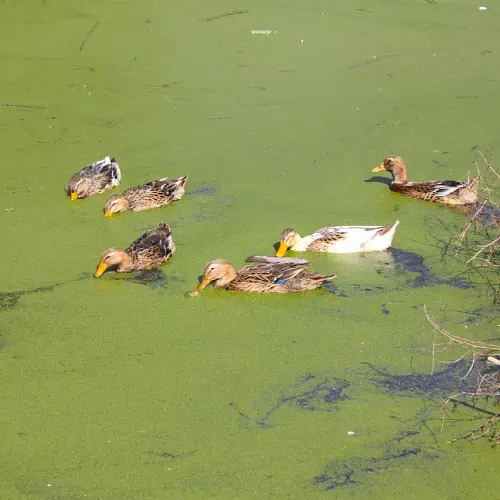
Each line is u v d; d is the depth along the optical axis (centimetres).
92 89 1939
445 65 2095
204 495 923
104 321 1217
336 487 937
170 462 969
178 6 2373
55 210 1510
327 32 2250
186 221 1488
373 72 2052
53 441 996
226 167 1656
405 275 1341
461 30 2286
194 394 1077
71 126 1788
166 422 1029
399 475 955
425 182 1571
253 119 1833
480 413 1048
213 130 1788
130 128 1789
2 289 1280
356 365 1134
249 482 942
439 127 1816
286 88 1967
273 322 1224
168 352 1155
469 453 986
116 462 967
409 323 1223
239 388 1089
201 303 1267
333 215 1506
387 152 1719
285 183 1608
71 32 2200
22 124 1786
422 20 2341
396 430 1022
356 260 1382
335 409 1055
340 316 1238
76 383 1092
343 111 1877
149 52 2109
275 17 2325
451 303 1270
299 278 1295
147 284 1309
